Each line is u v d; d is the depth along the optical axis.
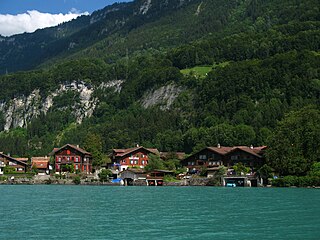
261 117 188.62
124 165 162.62
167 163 148.75
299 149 111.44
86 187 120.50
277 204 59.97
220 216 48.19
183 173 141.62
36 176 146.25
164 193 87.31
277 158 112.25
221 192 87.88
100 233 38.66
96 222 44.72
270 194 79.19
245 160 134.00
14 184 143.12
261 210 53.22
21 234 38.53
